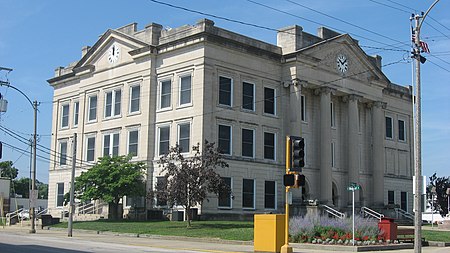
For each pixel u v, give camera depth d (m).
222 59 49.84
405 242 32.09
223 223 42.66
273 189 52.66
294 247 28.67
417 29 26.23
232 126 50.03
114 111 56.44
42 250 23.45
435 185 71.50
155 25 53.25
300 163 23.22
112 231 40.94
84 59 60.72
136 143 53.16
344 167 60.03
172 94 50.84
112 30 57.12
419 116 25.61
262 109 52.75
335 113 60.12
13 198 98.00
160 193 40.19
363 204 62.16
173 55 51.22
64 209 61.09
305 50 54.34
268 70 53.69
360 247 26.94
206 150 41.16
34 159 45.34
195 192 39.50
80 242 30.58
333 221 31.52
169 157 44.03
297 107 53.31
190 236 34.72
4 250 22.97
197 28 49.16
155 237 36.41
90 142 59.03
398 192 68.19
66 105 63.81
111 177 48.25
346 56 59.56
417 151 25.36
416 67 26.02
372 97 62.66
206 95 48.16
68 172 61.69
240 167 49.97
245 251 26.05
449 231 45.34
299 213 51.44
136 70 54.16
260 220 25.03
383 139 64.88
